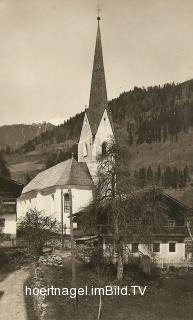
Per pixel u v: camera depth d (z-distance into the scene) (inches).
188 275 1888.5
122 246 1696.6
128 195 1713.8
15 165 7795.3
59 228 2481.5
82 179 2918.3
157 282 1750.7
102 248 1882.4
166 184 7460.6
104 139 3134.8
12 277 1646.2
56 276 1663.4
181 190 7086.6
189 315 1408.7
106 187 1739.7
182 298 1578.5
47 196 3036.4
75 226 2603.3
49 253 2023.9
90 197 2871.6
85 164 3097.9
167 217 2042.3
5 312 1291.8
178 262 2015.3
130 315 1364.4
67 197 2854.3
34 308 1330.0
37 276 1643.7
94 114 3191.4
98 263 1723.7
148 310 1427.2
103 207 1792.6
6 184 2303.2
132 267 1828.2
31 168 7544.3
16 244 2124.8
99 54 3203.7
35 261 1833.2
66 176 2888.8
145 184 1825.8
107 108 3198.8
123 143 1827.0
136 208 1744.6
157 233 1989.4
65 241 2325.3
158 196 1879.9
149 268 1824.6
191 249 2074.3
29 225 1968.5
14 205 2287.2
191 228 2101.4
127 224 1716.3
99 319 1304.1
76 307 1360.7
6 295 1435.8
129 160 1787.6
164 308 1460.4
